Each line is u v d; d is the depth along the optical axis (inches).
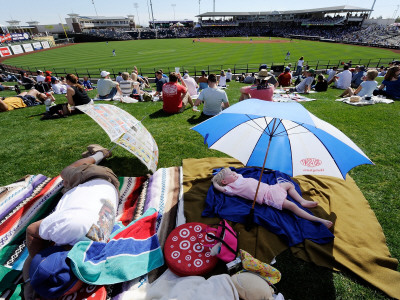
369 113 281.9
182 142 213.2
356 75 453.4
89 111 117.2
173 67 910.4
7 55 1568.7
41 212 116.7
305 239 103.9
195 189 140.9
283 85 503.5
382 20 2625.5
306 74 402.9
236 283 76.3
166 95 283.4
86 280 76.0
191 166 167.3
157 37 3036.4
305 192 138.2
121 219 117.0
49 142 213.8
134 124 136.4
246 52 1322.6
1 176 162.1
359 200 132.0
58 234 76.6
